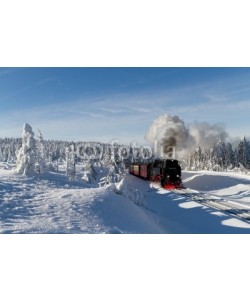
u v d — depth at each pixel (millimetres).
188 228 21750
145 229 17953
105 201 20172
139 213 21500
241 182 41281
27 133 32938
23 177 31062
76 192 22391
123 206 20875
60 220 15289
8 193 21156
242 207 25750
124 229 15883
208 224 21578
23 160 32750
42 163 36844
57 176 37406
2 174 31422
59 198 20219
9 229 12844
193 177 48812
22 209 16953
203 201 28828
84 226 14680
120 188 25172
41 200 19578
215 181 44406
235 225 20281
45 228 13484
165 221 23844
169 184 38531
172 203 29953
